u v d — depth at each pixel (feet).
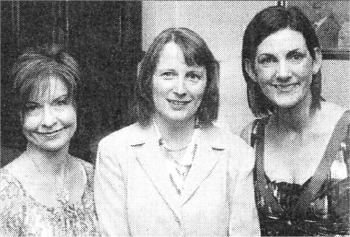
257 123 6.06
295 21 5.40
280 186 5.69
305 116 5.73
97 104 7.93
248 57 5.71
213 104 5.21
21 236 4.75
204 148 5.16
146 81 5.07
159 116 5.16
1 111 5.05
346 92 7.22
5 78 5.02
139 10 8.43
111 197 5.08
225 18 8.32
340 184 5.53
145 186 5.01
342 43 7.24
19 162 4.99
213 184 5.05
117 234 5.02
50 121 4.75
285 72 5.36
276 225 5.74
